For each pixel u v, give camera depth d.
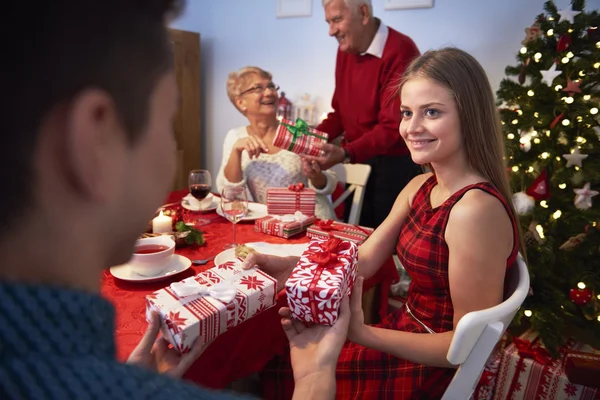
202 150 4.16
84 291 0.28
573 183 2.07
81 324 0.27
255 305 0.95
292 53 3.49
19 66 0.24
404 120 1.14
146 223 0.32
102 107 0.26
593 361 1.77
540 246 2.03
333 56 3.31
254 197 2.29
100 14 0.25
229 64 3.82
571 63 2.03
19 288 0.25
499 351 2.00
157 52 0.29
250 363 1.04
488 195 1.02
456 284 1.02
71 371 0.25
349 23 2.33
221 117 3.98
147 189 0.31
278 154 2.26
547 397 1.86
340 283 0.86
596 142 1.98
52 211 0.26
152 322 0.78
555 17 2.09
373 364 1.16
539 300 2.08
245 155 2.31
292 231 1.55
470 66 1.07
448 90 1.05
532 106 2.08
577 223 2.01
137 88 0.27
